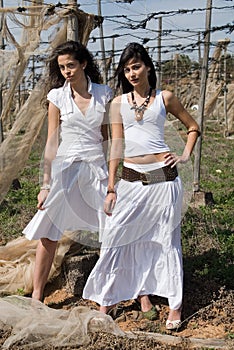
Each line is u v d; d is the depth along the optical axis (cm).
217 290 610
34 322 500
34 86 712
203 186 1382
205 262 694
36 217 562
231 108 3153
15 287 624
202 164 1803
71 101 546
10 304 529
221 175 1594
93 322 505
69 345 487
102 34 1175
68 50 537
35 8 677
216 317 564
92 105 546
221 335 530
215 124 3209
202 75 1112
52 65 566
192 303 591
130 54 524
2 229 851
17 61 701
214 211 1040
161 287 551
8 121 787
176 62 2528
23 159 685
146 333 513
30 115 671
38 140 682
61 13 662
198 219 866
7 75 712
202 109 1113
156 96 535
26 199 1066
